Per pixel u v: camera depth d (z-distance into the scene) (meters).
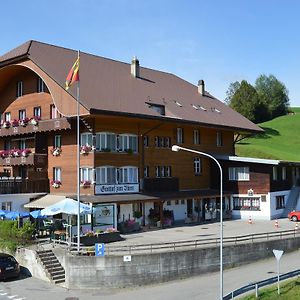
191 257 32.69
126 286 30.50
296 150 98.94
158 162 47.81
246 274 32.75
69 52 48.59
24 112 48.03
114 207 41.44
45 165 44.72
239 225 47.41
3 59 46.28
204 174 54.06
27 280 31.41
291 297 26.81
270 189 52.00
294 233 40.38
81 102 39.25
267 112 137.62
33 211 39.50
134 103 44.91
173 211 48.88
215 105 60.53
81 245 34.53
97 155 41.41
